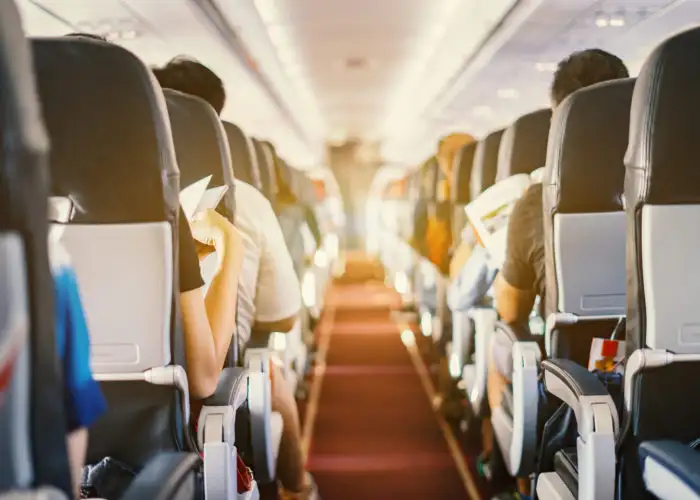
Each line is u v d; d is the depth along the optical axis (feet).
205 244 5.28
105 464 4.50
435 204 14.17
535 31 18.83
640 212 4.12
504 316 7.66
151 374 4.42
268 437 6.28
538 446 6.78
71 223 4.15
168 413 4.56
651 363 4.21
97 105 3.86
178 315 4.49
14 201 1.99
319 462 10.78
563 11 16.72
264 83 29.09
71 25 18.33
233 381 5.41
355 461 10.80
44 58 3.77
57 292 2.87
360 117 55.21
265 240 7.20
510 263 7.19
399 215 25.00
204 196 5.78
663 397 4.35
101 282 4.27
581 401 4.64
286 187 12.13
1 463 2.03
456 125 42.04
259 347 7.39
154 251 4.23
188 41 20.25
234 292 5.39
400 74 35.27
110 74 3.82
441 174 14.17
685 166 3.96
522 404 6.64
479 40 22.03
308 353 15.81
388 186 32.53
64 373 2.97
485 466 9.82
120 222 4.16
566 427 6.18
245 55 24.27
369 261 43.93
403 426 12.48
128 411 4.55
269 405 6.40
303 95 43.01
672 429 4.41
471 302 8.95
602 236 6.02
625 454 4.52
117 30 18.85
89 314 4.33
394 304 26.21
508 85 27.50
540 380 6.64
